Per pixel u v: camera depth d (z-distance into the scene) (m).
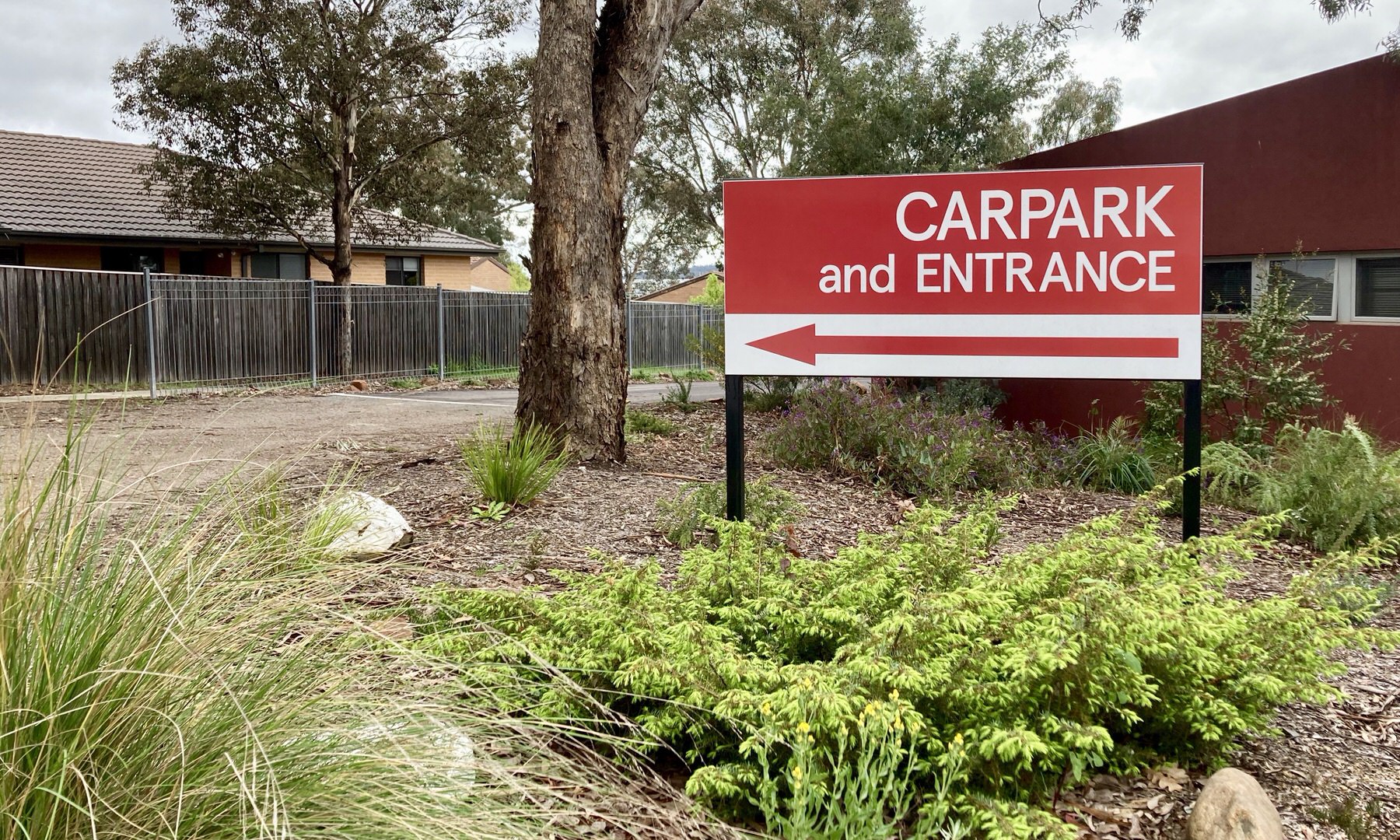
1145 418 9.87
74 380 2.63
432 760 1.97
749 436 9.95
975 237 5.04
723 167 32.78
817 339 5.22
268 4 18.05
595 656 2.88
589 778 2.41
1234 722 2.75
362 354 21.09
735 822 2.58
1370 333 8.74
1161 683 2.88
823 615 3.11
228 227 19.38
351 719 2.06
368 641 2.31
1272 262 9.68
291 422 12.16
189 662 1.97
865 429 7.90
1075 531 3.78
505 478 5.86
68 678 1.78
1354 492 6.15
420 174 21.52
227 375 18.27
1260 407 8.93
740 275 5.27
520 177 26.48
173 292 17.30
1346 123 8.77
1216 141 10.16
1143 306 4.89
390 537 4.74
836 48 30.09
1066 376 4.98
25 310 15.48
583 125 7.32
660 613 3.13
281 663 2.13
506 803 2.11
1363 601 3.89
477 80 20.12
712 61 31.39
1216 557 3.62
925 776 2.71
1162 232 4.85
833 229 5.18
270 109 18.52
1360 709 3.55
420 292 22.31
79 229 19.81
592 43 7.39
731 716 2.51
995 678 2.77
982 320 5.05
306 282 19.62
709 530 5.57
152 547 2.27
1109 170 4.88
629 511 6.01
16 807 1.67
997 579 3.38
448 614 3.12
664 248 44.44
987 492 4.61
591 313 7.44
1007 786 2.63
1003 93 18.94
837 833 2.25
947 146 19.17
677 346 29.58
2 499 2.08
